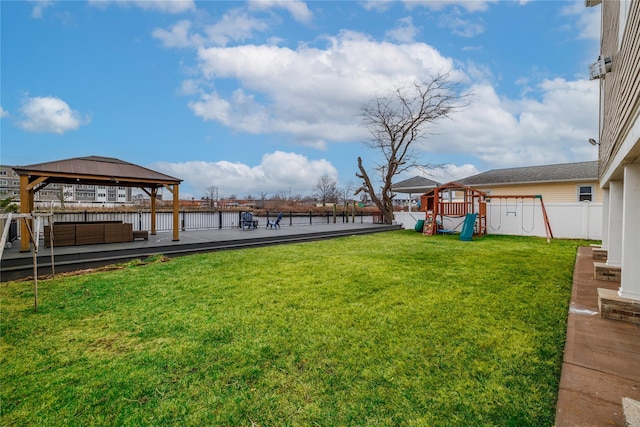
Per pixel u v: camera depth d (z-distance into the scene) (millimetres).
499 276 5816
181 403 2283
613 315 3580
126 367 2771
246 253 8766
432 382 2465
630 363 2578
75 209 23484
